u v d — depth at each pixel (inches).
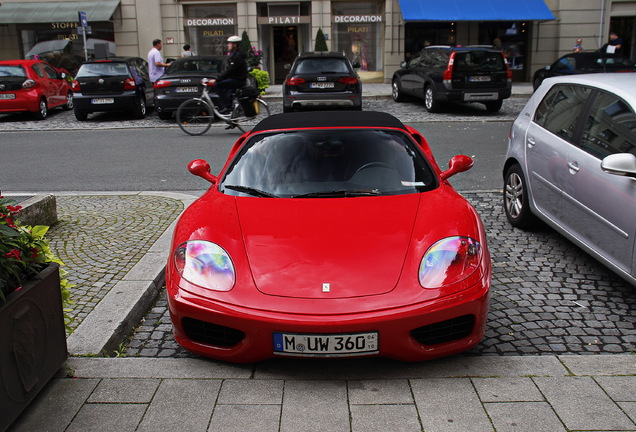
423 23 908.6
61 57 908.6
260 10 900.6
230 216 145.4
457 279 124.0
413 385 120.0
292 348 118.2
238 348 122.2
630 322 155.3
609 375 122.0
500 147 410.9
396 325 117.3
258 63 785.6
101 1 879.7
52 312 119.3
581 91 198.8
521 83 912.3
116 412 112.2
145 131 513.3
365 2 900.6
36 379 112.9
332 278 122.4
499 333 149.7
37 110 601.6
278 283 122.6
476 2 843.4
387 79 916.6
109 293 168.4
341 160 166.6
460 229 135.8
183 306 125.2
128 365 128.9
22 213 213.9
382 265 125.3
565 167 191.0
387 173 162.9
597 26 888.3
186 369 127.4
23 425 108.7
